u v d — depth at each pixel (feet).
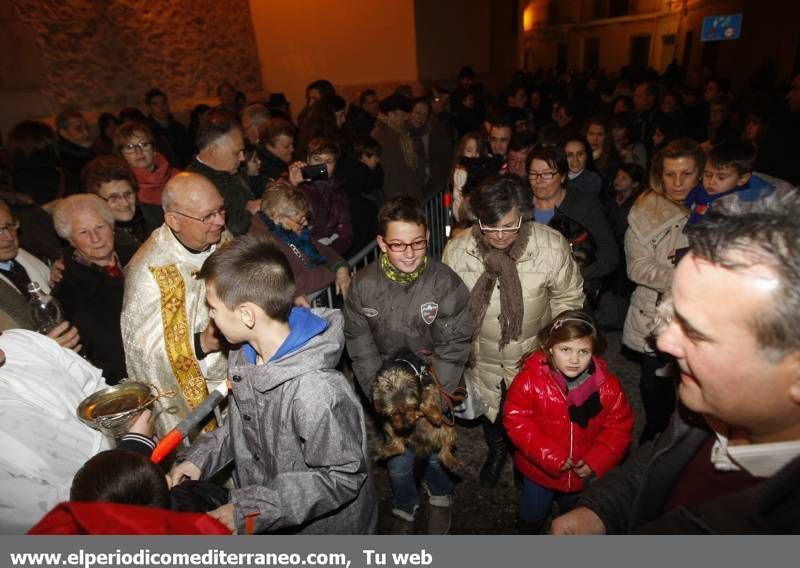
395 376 6.25
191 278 7.15
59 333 6.09
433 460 8.00
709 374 2.64
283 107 27.68
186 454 5.32
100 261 7.80
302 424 4.40
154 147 12.32
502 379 8.02
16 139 12.11
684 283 2.67
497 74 45.55
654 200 8.57
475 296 7.59
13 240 7.90
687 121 26.73
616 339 13.48
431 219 15.06
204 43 29.73
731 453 2.79
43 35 22.89
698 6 71.92
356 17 30.91
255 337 4.54
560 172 9.55
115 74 25.68
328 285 9.02
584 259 9.17
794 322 2.30
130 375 7.20
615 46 99.55
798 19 46.19
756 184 8.34
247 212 10.93
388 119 18.24
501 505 8.73
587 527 3.88
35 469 4.26
